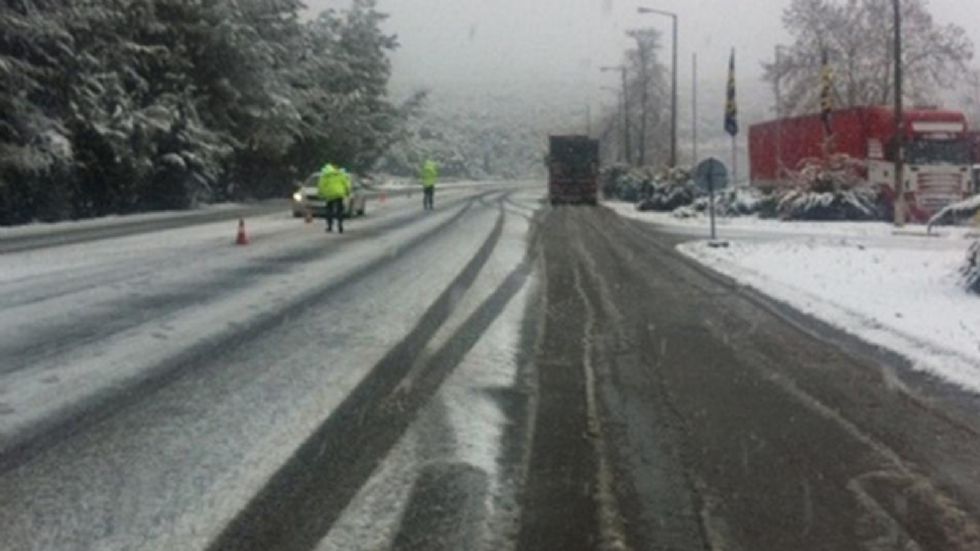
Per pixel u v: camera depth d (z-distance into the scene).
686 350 11.42
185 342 11.02
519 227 33.62
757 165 52.75
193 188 49.00
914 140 40.66
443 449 7.14
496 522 5.72
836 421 8.23
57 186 37.38
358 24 84.75
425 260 20.66
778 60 58.69
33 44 34.84
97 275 17.41
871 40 55.91
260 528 5.57
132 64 45.22
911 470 6.88
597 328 12.81
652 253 24.94
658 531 5.63
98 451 6.95
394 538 5.46
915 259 22.48
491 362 10.34
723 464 6.95
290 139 59.75
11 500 5.96
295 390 8.85
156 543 5.33
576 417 8.20
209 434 7.41
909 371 10.34
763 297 16.22
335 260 20.44
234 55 53.41
